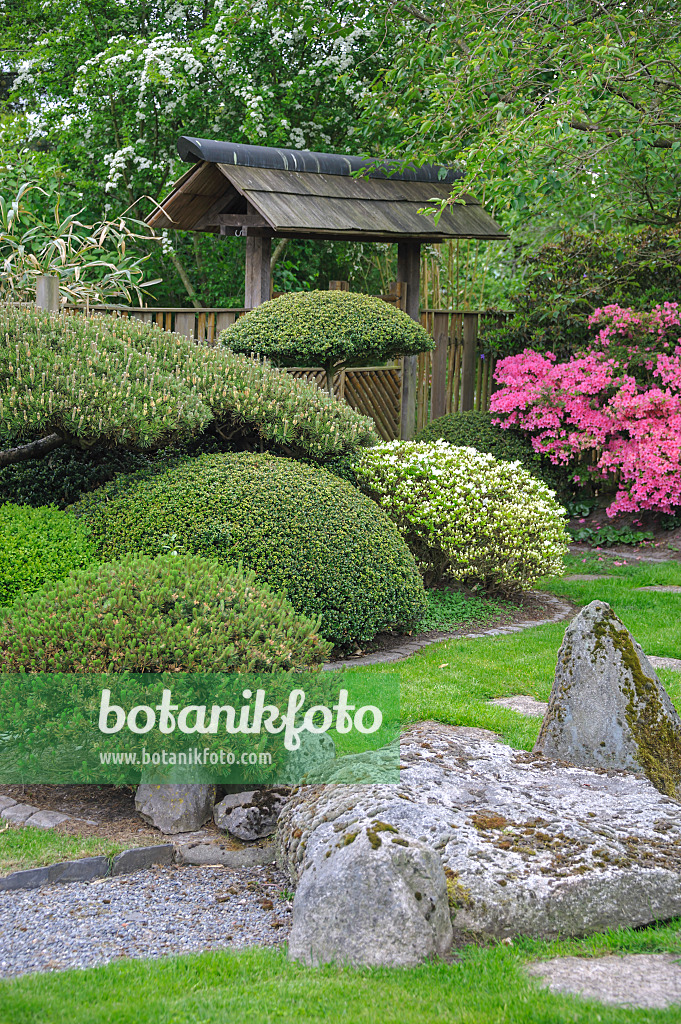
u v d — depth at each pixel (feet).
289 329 29.94
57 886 11.52
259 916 10.86
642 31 32.58
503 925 10.14
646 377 38.32
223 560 19.03
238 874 11.91
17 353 21.48
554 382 37.86
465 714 16.39
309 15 42.11
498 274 53.52
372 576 20.68
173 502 20.13
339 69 45.70
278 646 13.65
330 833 10.72
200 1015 8.38
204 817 13.10
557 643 22.29
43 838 12.51
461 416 40.01
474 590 26.99
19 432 21.50
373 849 9.99
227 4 46.52
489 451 38.09
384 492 25.41
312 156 35.42
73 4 52.24
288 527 20.06
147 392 21.80
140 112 45.70
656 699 13.79
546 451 37.96
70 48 51.52
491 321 43.65
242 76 45.98
